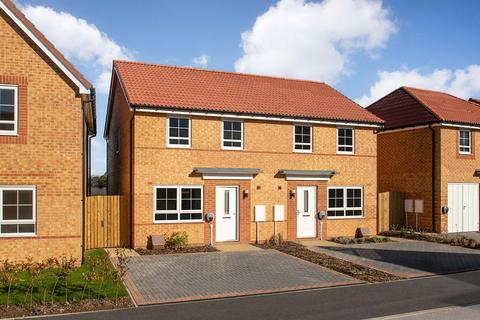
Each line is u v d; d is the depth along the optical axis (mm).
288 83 22484
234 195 17469
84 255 13844
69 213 12578
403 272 12953
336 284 11391
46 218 12398
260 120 18062
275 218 17984
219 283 11195
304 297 10141
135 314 8648
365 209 20141
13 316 8406
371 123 20078
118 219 16203
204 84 19219
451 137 21688
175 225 16344
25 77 12289
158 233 16094
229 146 17531
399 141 23281
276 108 18562
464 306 9469
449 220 21438
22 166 12211
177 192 16484
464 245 17875
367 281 11820
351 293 10555
